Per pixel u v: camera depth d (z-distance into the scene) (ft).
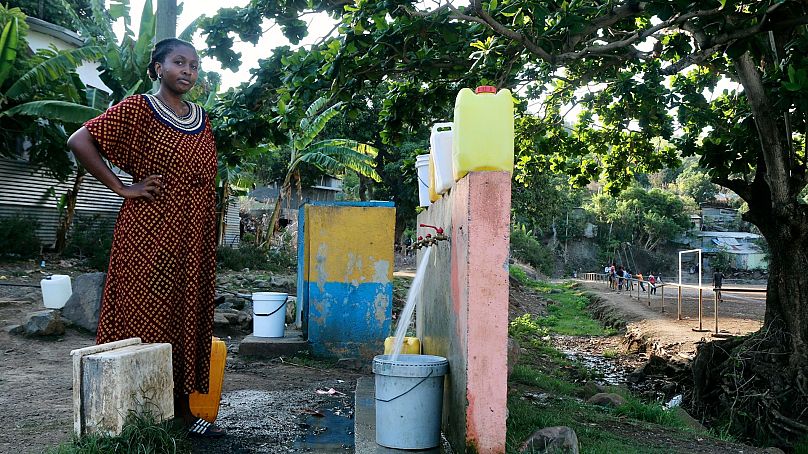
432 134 17.87
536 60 32.89
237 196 75.61
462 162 12.80
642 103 40.06
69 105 43.62
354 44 23.32
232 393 19.65
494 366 12.67
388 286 27.35
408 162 34.22
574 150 49.98
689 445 19.21
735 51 22.49
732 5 21.44
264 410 17.42
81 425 11.82
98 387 11.72
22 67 45.80
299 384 21.86
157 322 13.16
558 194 111.65
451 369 14.73
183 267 13.37
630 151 49.55
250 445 14.12
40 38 54.85
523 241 184.75
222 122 26.21
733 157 34.37
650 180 283.18
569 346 55.98
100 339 13.33
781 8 22.08
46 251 54.60
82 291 30.55
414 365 13.74
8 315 32.65
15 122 49.62
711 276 206.28
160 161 13.07
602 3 26.61
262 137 26.99
